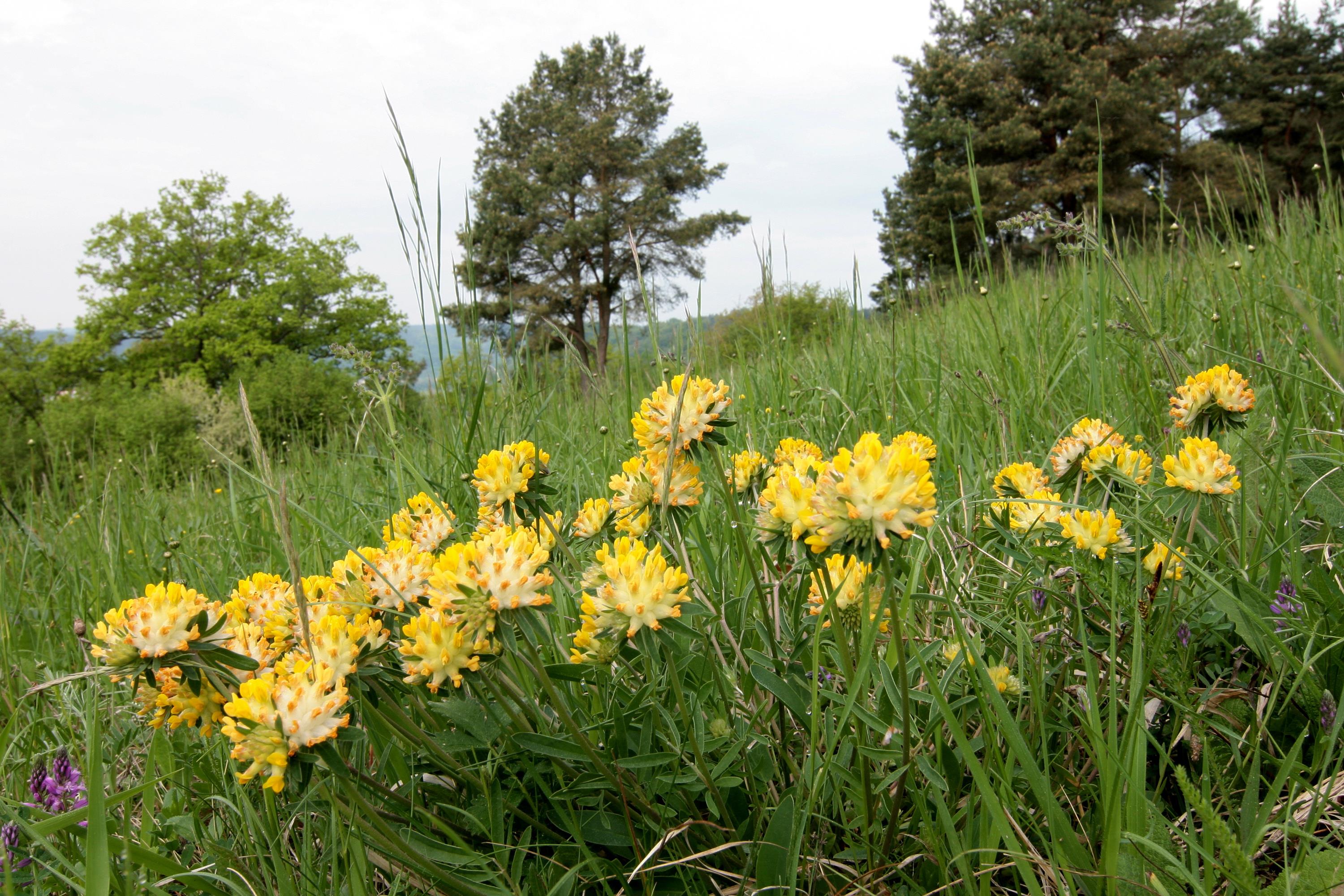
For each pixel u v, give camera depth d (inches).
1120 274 109.3
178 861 63.9
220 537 153.9
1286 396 102.3
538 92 1792.6
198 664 53.5
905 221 1366.9
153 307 1815.9
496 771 61.9
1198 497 66.3
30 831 52.2
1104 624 64.2
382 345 1878.7
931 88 1381.6
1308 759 58.1
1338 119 1269.7
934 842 50.0
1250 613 56.8
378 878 64.9
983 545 82.0
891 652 62.7
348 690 50.4
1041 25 1409.9
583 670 57.2
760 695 69.4
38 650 113.7
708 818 62.4
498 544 53.0
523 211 1569.9
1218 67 1354.6
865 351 172.6
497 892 53.6
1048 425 117.7
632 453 127.9
